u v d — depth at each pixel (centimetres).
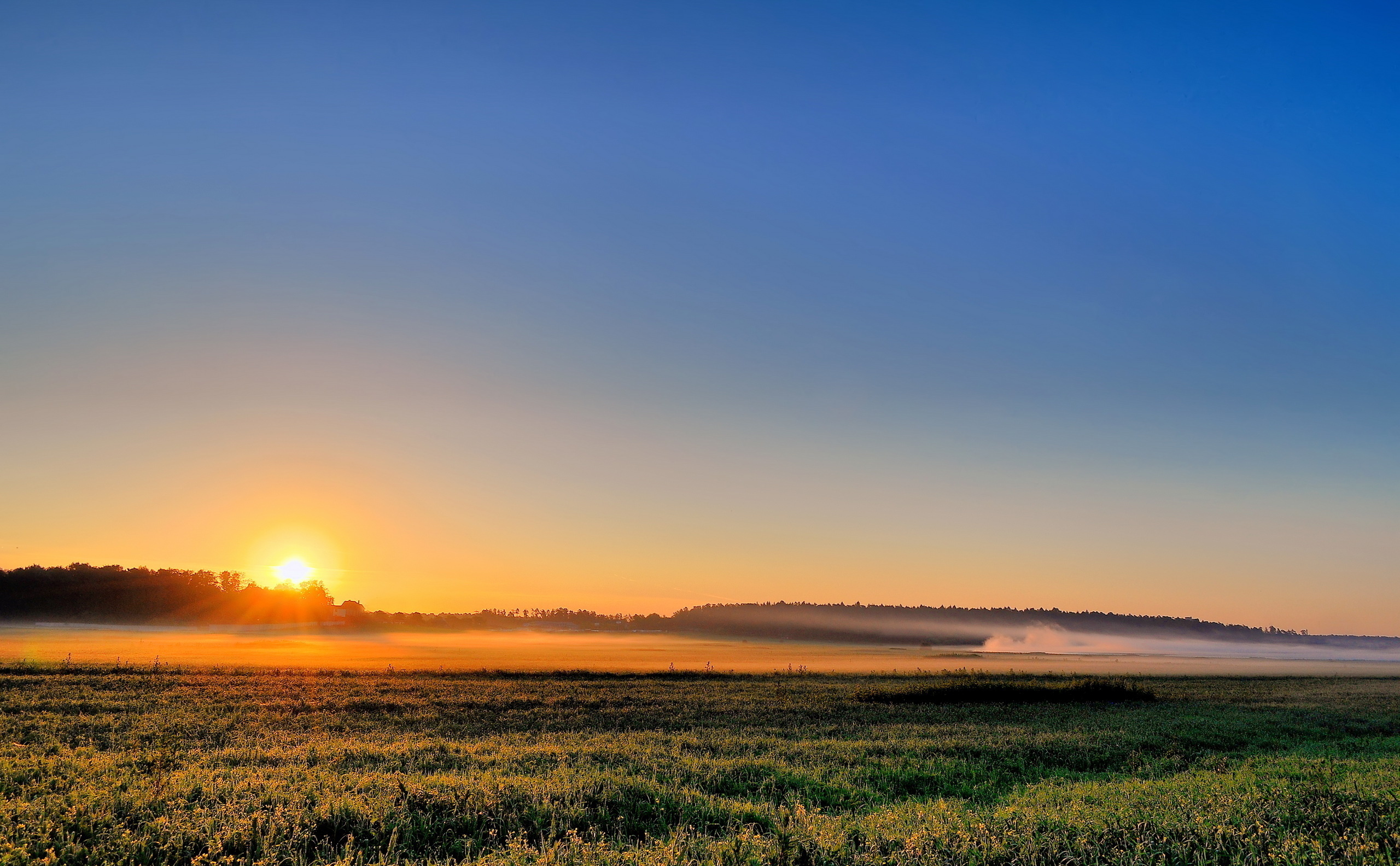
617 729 3388
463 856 1296
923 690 5516
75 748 2442
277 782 1670
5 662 6200
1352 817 1443
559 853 1233
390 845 1262
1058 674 8856
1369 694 6303
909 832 1359
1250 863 1192
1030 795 1867
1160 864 1188
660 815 1530
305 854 1248
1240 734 3372
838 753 2547
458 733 3150
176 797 1536
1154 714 4453
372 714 3684
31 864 1142
